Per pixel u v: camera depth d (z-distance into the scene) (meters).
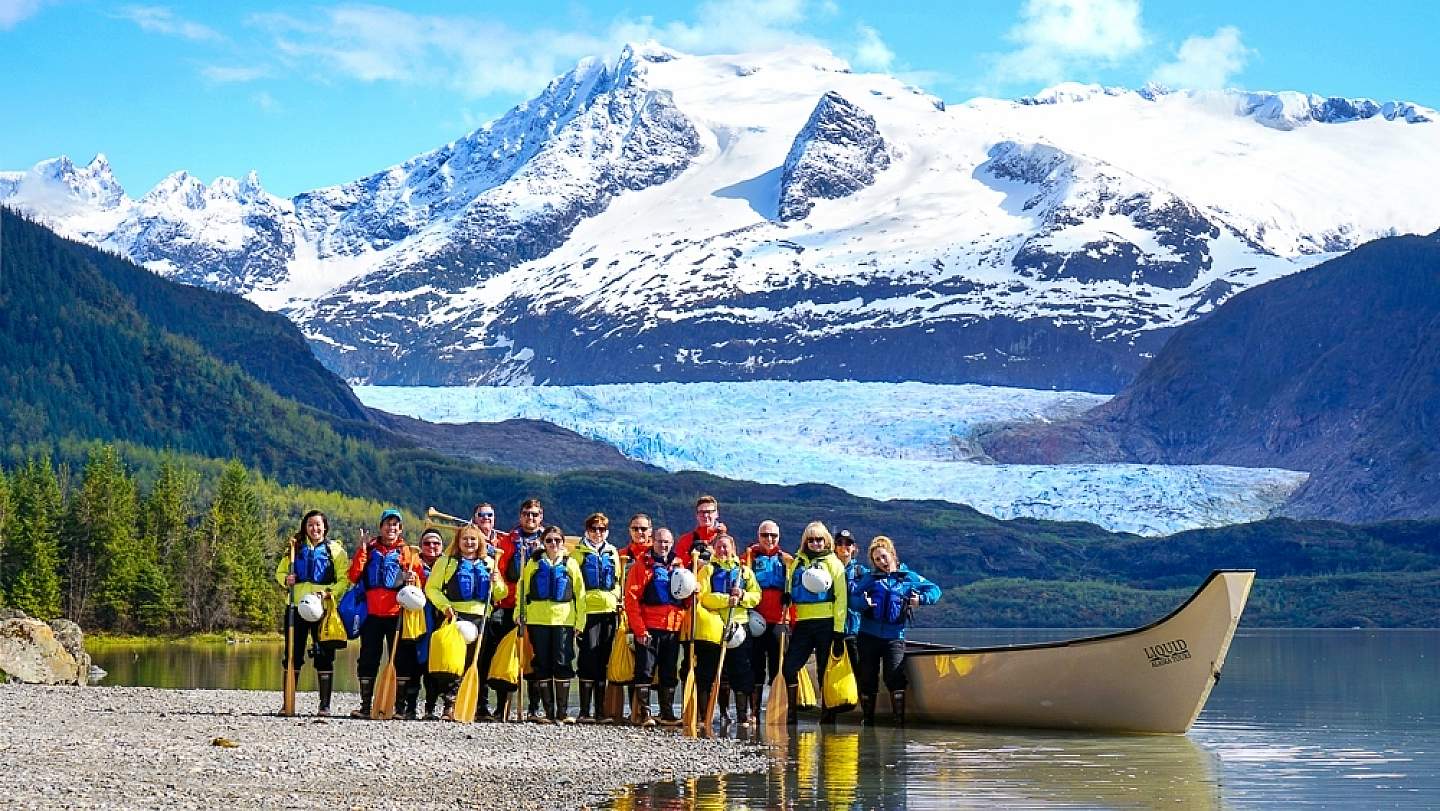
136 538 100.31
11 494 96.75
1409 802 22.23
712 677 28.58
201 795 19.16
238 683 49.12
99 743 23.16
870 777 23.91
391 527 28.08
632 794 21.56
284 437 193.88
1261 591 175.12
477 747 24.72
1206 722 36.34
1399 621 160.25
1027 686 30.61
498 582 28.05
